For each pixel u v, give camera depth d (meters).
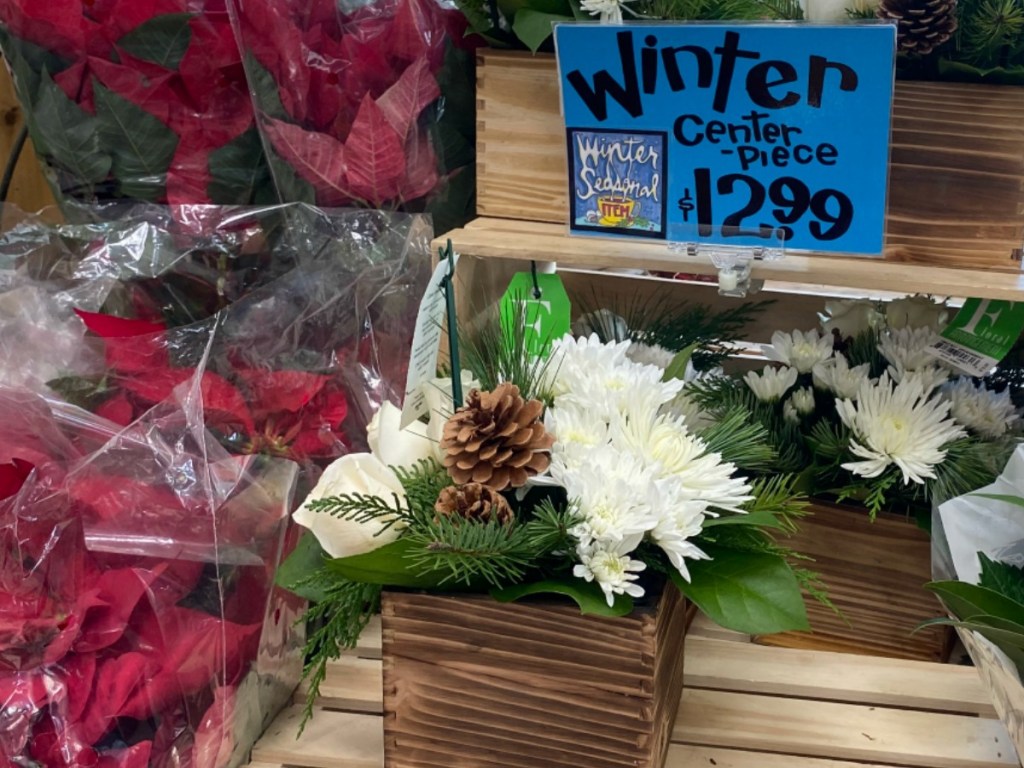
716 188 0.95
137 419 0.96
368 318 1.14
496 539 0.74
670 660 0.88
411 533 0.79
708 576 0.80
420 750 0.85
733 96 0.91
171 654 0.84
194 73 1.08
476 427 0.76
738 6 0.94
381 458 0.85
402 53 1.08
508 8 1.01
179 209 1.11
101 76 1.07
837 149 0.90
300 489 1.02
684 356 0.99
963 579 0.91
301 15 1.06
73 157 1.12
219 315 1.05
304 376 1.06
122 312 1.10
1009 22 0.86
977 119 0.90
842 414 1.01
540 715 0.81
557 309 1.02
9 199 1.48
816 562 1.06
